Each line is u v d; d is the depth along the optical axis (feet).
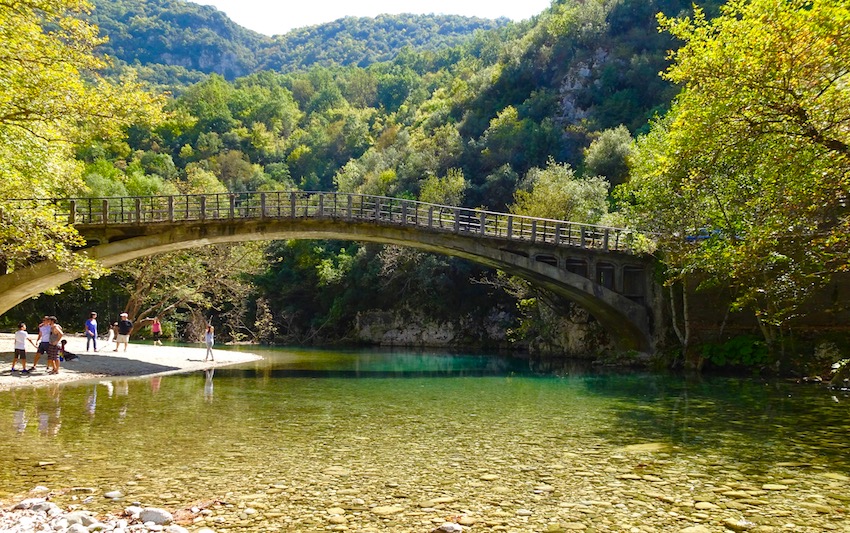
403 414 46.55
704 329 86.79
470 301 170.50
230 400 52.95
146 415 44.01
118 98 52.03
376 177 235.61
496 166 219.20
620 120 233.76
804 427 40.34
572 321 118.52
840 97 42.14
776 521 21.48
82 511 21.56
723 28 45.96
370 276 178.91
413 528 20.49
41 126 53.72
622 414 46.24
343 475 27.61
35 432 37.11
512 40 351.25
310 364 97.81
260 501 23.44
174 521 21.01
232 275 144.25
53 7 45.24
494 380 73.41
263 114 424.46
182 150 341.82
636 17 267.59
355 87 478.18
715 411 47.42
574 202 132.26
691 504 23.41
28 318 160.25
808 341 76.59
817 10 38.75
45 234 56.34
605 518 21.70
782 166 45.39
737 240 65.98
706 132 45.73
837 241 46.14
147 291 123.54
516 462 30.37
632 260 96.84
